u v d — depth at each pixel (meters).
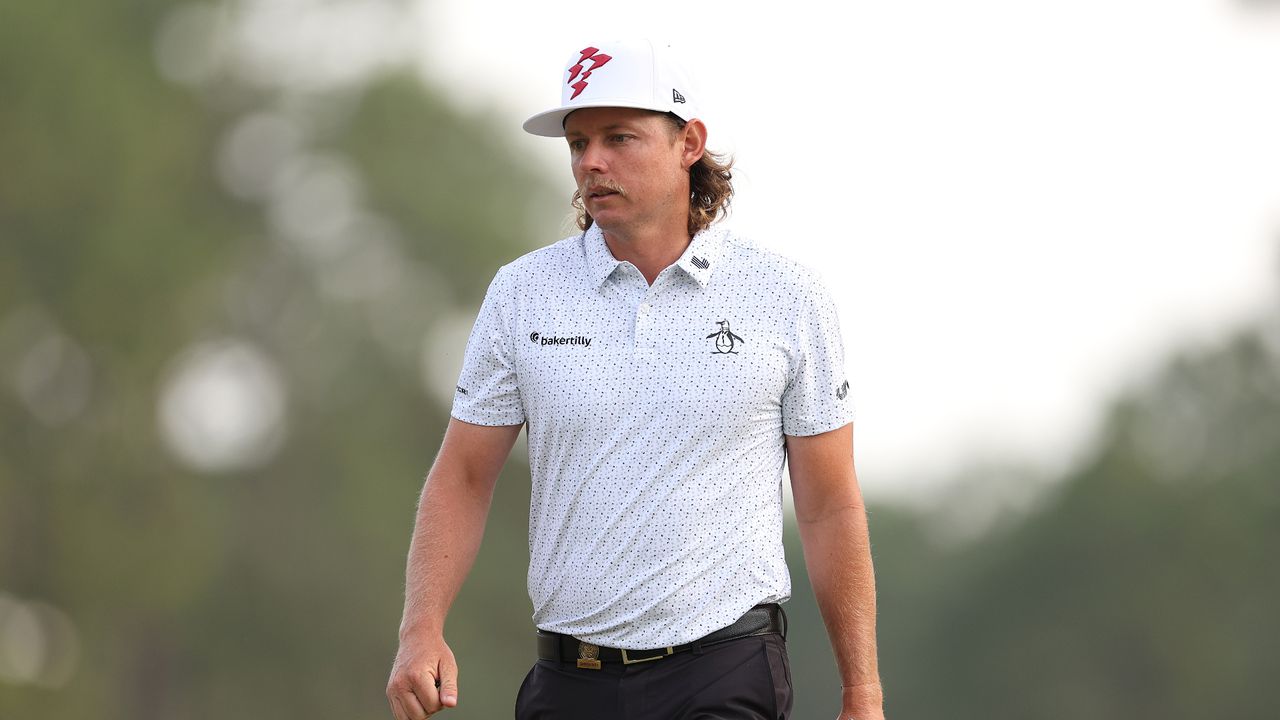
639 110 16.62
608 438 16.72
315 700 112.00
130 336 105.00
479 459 17.59
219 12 117.56
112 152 103.12
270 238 122.44
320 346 122.50
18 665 100.94
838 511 17.36
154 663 107.69
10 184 100.19
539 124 17.19
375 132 125.81
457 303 125.56
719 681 16.58
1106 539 141.38
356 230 126.50
